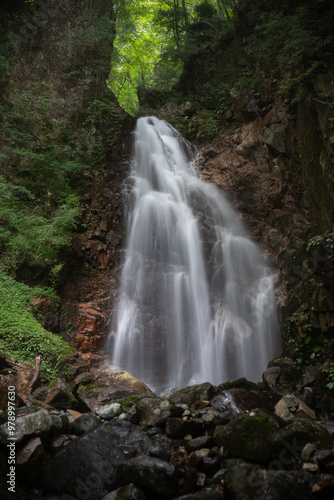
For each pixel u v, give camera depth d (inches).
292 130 466.3
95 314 377.7
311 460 145.8
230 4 689.0
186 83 713.6
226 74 660.1
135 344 392.2
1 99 475.2
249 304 418.0
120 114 549.0
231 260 452.1
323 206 381.7
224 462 155.3
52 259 378.9
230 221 479.8
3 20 508.7
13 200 422.0
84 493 153.5
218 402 206.2
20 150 453.1
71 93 538.9
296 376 282.8
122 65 832.3
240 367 395.5
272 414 167.8
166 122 610.9
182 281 437.4
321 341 284.8
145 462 146.9
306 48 401.7
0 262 358.6
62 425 186.4
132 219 474.9
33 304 336.8
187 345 412.8
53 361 287.7
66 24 563.8
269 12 537.6
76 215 425.7
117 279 422.0
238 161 516.4
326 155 362.3
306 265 348.5
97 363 360.5
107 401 235.9
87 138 510.0
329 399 229.0
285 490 127.6
